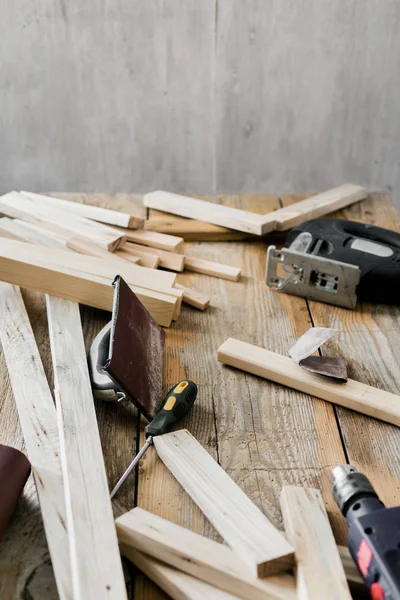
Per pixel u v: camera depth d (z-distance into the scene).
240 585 0.96
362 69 2.84
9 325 1.58
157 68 2.81
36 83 2.82
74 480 1.11
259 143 3.00
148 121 2.93
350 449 1.27
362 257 1.78
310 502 1.09
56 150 2.98
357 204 2.32
